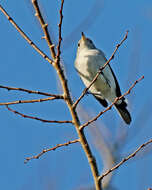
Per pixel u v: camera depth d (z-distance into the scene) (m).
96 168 6.72
